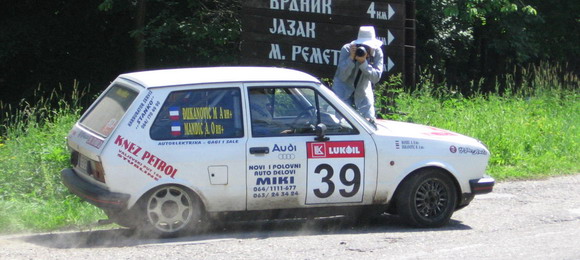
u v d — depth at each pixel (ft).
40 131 36.81
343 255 22.66
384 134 26.08
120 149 23.90
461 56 79.25
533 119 47.21
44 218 27.50
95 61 71.36
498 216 28.86
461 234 25.64
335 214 25.90
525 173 37.76
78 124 26.48
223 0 63.26
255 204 24.99
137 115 24.18
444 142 26.58
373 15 43.88
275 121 25.27
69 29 70.18
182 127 24.45
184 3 64.13
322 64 44.27
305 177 25.23
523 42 74.69
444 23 71.15
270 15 44.50
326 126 25.67
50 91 69.77
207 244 24.02
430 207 26.63
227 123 24.84
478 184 26.89
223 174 24.57
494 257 22.41
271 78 25.50
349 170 25.58
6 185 30.91
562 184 35.76
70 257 22.54
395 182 26.02
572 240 24.66
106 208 23.82
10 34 67.67
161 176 24.13
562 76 68.13
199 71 26.25
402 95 44.19
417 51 72.90
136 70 64.39
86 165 25.05
